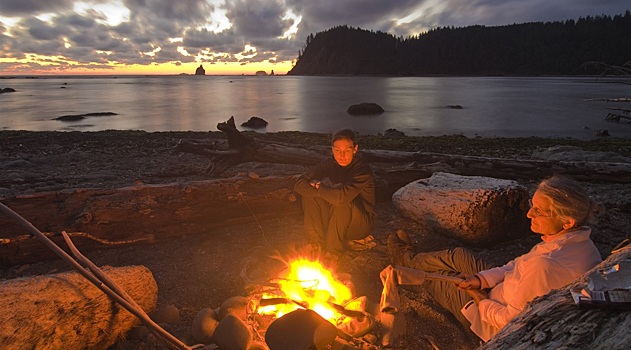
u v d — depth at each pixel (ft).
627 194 19.70
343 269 13.64
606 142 41.24
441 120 82.84
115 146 38.50
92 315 8.49
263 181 17.01
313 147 25.13
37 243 13.87
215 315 9.96
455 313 10.47
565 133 64.13
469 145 37.99
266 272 12.75
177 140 41.78
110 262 14.14
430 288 11.10
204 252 14.79
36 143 40.19
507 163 21.86
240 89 255.09
